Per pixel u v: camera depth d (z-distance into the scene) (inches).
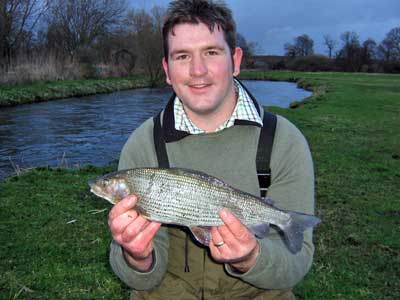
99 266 56.6
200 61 29.6
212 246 26.4
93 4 495.8
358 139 146.1
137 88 422.6
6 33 367.2
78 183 93.6
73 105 264.7
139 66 475.2
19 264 56.7
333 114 210.8
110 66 455.5
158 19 477.4
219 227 25.2
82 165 122.3
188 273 30.8
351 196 85.7
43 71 334.6
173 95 33.1
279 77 684.1
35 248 61.3
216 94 30.0
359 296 49.9
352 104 257.8
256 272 27.3
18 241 63.4
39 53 394.6
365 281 53.1
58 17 486.3
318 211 77.0
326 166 108.7
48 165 117.1
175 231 31.1
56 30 486.6
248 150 30.7
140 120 209.9
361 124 180.7
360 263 57.8
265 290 30.2
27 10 385.1
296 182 30.5
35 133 173.2
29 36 414.0
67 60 399.2
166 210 27.9
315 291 50.4
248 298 30.5
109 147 149.6
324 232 67.9
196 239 28.5
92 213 75.4
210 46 29.8
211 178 28.3
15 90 274.1
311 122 182.1
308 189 30.7
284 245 29.7
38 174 99.9
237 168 30.7
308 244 30.1
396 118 200.8
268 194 30.9
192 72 29.6
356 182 95.7
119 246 30.1
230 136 31.0
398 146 134.9
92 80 390.3
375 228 69.9
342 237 65.9
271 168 30.7
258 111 31.8
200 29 29.7
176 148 31.6
